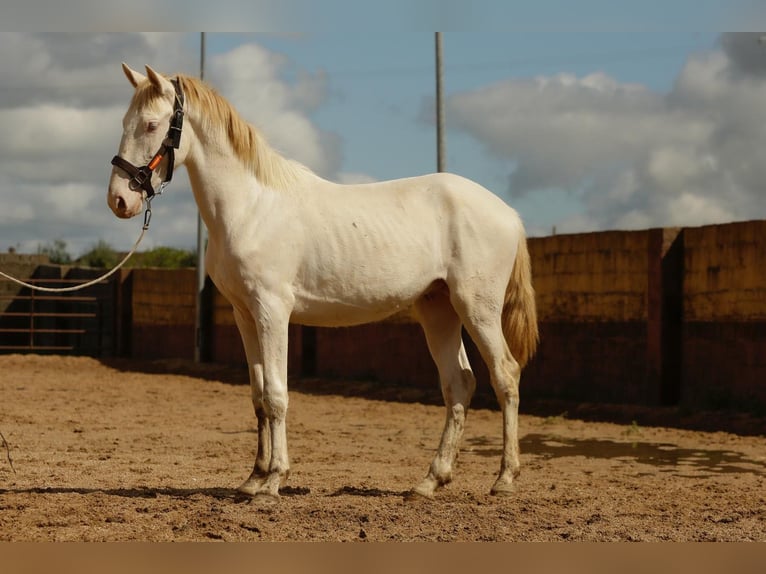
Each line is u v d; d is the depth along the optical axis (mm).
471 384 7336
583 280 15617
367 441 11562
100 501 6672
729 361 13383
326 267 6816
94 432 11766
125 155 6699
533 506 6777
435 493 7133
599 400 15281
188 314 24984
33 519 5992
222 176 6793
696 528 6117
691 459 10289
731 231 13328
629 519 6387
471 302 7051
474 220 7070
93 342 27078
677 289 14312
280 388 6648
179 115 6754
